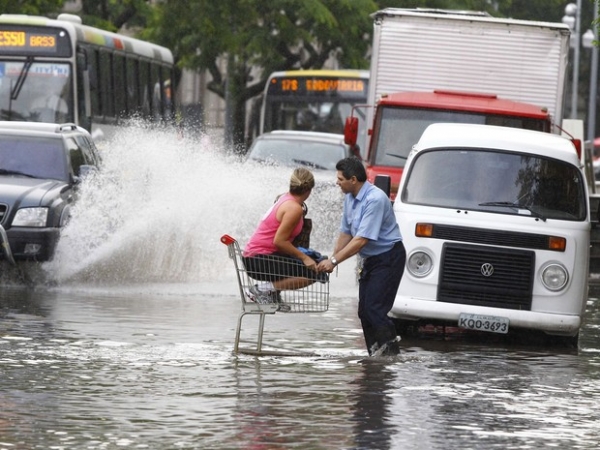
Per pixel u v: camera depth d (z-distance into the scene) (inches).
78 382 1144.8
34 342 1369.3
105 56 3189.0
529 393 1163.9
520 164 1582.2
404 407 1071.6
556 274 1514.5
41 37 2962.6
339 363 1298.0
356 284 2162.9
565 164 1583.4
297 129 4185.5
